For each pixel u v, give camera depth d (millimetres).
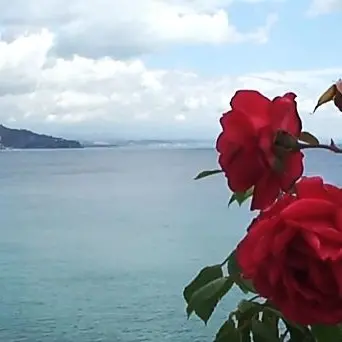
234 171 425
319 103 495
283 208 396
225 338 545
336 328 421
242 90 430
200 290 551
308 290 362
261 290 382
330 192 403
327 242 357
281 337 542
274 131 421
